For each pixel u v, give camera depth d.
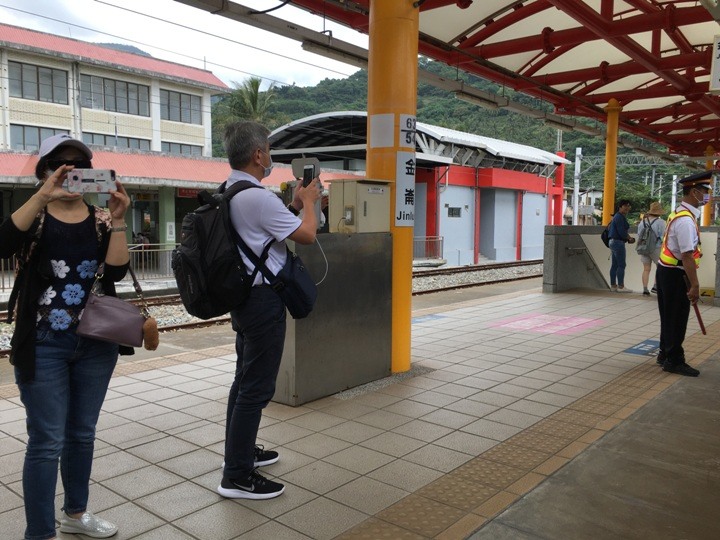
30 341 2.47
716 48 6.57
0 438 3.94
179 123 32.72
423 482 3.32
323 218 4.72
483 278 19.23
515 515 2.94
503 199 28.92
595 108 17.05
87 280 2.60
